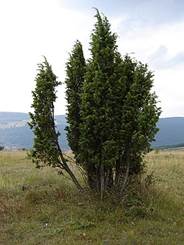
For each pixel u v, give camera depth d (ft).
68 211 39.11
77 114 43.01
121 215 37.96
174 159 77.41
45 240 33.17
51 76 42.73
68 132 43.45
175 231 35.40
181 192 49.34
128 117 40.16
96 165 40.91
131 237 33.22
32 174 56.80
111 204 39.99
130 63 42.50
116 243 31.91
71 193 44.29
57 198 42.91
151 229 35.60
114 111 40.60
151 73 41.34
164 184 52.47
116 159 40.22
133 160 42.83
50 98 42.29
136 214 38.58
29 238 33.86
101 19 41.78
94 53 41.37
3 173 60.34
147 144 39.81
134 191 42.34
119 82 40.63
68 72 43.42
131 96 40.16
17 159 80.53
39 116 42.42
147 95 40.68
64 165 43.62
